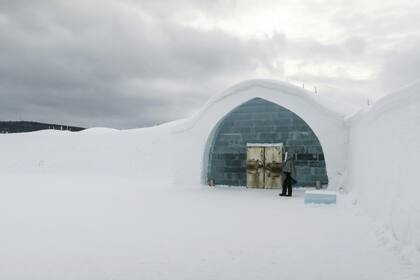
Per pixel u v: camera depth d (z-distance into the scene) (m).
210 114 17.08
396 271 4.66
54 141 38.62
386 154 7.70
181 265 4.89
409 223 5.60
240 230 7.11
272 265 4.91
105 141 37.06
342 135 15.00
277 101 16.03
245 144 17.44
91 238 6.41
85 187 16.88
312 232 6.95
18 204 10.75
